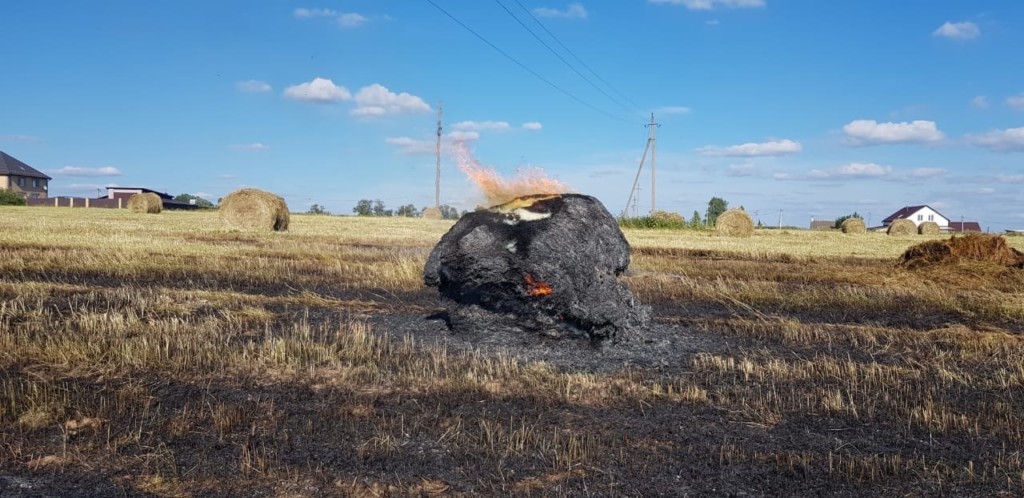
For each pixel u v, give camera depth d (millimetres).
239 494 4969
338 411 6621
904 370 8547
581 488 5156
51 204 90125
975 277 16906
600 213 10062
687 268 18766
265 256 18594
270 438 5957
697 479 5359
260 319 10656
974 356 9430
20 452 5555
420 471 5379
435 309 12031
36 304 11133
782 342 10195
